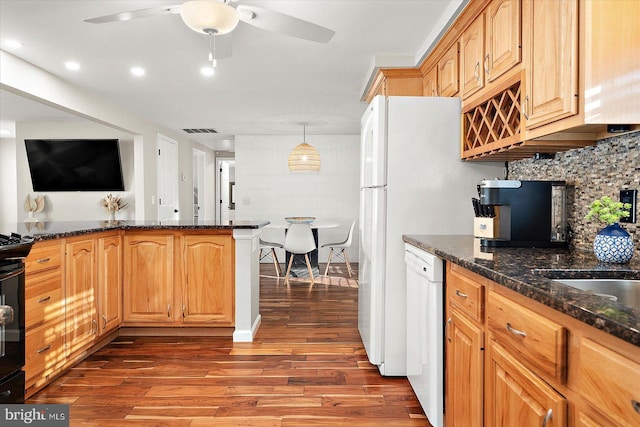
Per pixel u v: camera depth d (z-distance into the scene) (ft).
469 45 7.95
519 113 6.58
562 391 3.22
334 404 7.30
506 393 4.14
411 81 11.14
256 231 11.42
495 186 6.55
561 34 5.01
